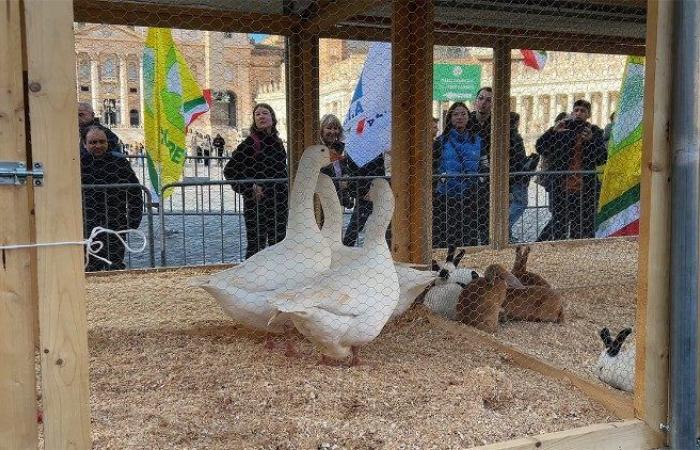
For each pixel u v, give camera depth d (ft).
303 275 8.84
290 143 14.40
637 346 6.70
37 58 4.60
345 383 7.88
